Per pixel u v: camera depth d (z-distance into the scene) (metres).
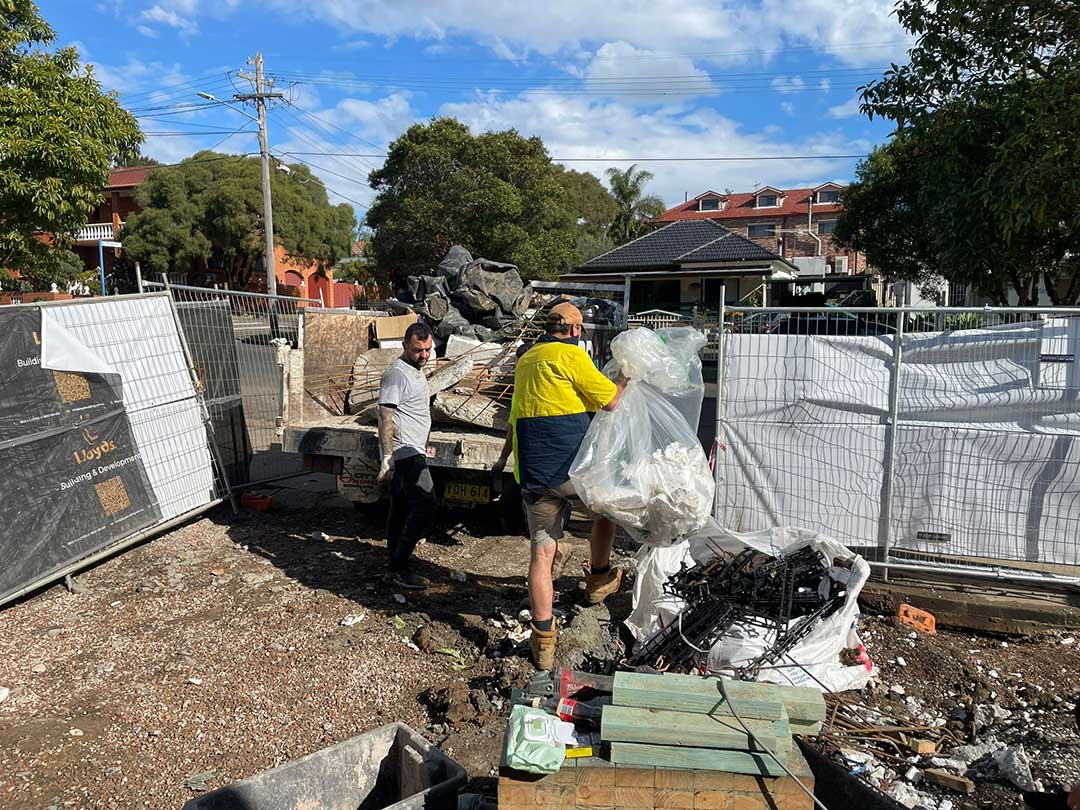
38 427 5.08
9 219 12.83
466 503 6.07
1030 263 10.49
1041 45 9.20
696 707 2.65
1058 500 4.86
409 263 31.64
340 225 43.09
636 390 4.21
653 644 4.04
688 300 32.28
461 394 6.25
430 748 2.75
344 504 7.23
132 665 4.10
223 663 4.13
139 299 6.09
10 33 12.30
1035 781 3.25
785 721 2.61
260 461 8.84
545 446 3.98
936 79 9.84
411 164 30.61
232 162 37.28
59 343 5.32
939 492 5.07
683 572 4.29
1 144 11.80
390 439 4.87
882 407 5.14
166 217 35.09
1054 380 4.85
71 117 12.61
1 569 4.73
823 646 3.88
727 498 5.48
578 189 48.62
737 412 5.40
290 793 2.68
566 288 13.62
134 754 3.35
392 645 4.34
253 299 7.68
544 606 3.94
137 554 5.71
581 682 2.96
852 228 25.64
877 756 3.43
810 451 5.29
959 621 4.71
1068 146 8.46
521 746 2.51
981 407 4.99
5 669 4.03
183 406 6.43
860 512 5.23
